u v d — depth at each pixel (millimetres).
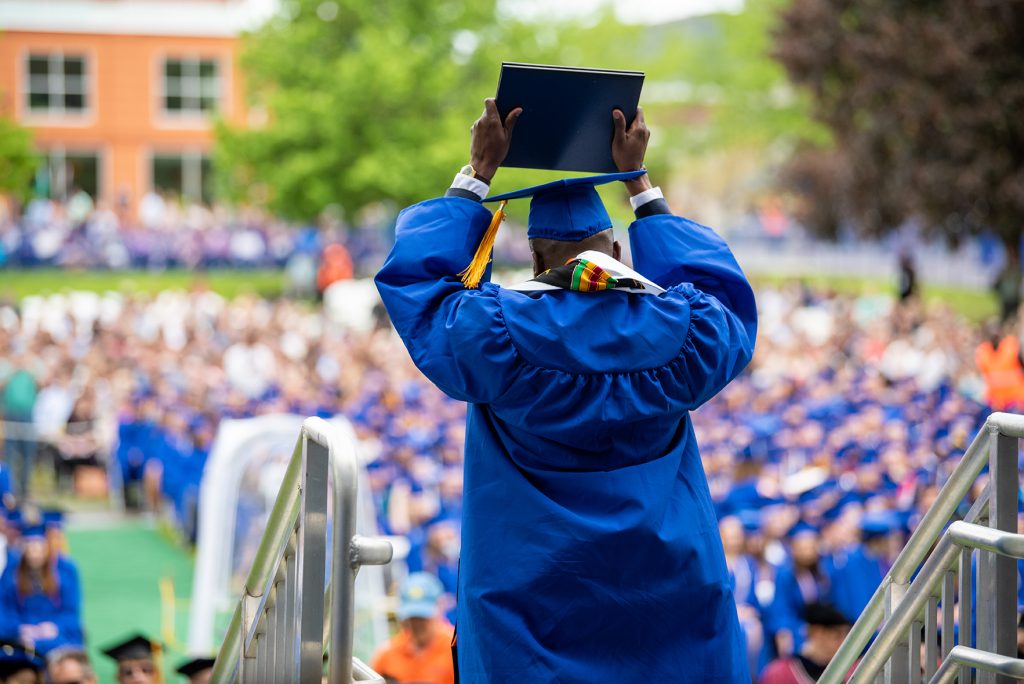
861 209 32062
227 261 43781
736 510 13180
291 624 3225
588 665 2980
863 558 11031
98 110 51406
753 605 10992
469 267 3133
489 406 3164
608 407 2994
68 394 21906
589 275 3016
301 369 22344
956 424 14922
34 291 39625
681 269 3262
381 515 15305
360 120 38656
